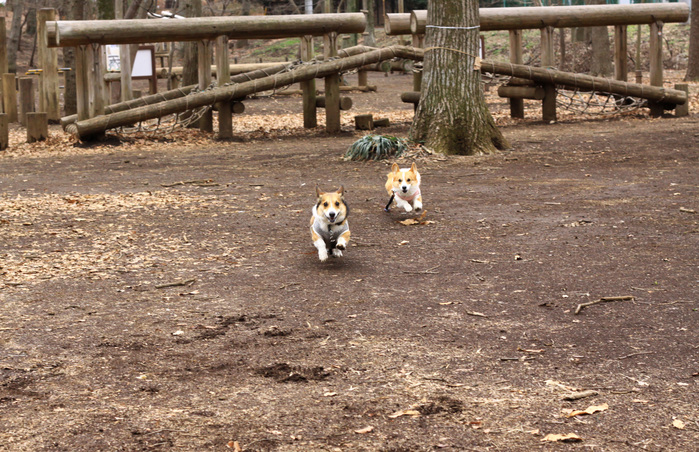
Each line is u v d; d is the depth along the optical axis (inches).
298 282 297.7
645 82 1441.9
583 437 161.3
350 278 302.7
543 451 155.7
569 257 325.1
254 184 545.0
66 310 264.8
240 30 853.8
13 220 426.0
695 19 1373.0
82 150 768.9
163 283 298.7
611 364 203.8
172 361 213.8
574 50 1768.0
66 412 179.2
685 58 1817.2
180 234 387.9
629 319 241.8
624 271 299.4
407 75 1847.9
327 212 307.4
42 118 826.8
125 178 589.0
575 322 240.8
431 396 185.5
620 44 975.6
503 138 704.4
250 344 227.3
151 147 785.6
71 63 1085.8
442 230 387.5
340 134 873.5
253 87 844.6
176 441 163.5
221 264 328.5
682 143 691.4
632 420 169.0
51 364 212.1
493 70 884.0
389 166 624.4
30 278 307.1
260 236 381.4
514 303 263.6
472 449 157.5
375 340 228.8
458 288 284.5
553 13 924.0
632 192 476.4
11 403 185.0
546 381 193.2
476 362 208.4
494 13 908.0
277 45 2625.5
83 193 518.0
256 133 899.4
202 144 806.5
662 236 356.5
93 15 1926.7
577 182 522.6
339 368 205.9
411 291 282.4
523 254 333.4
